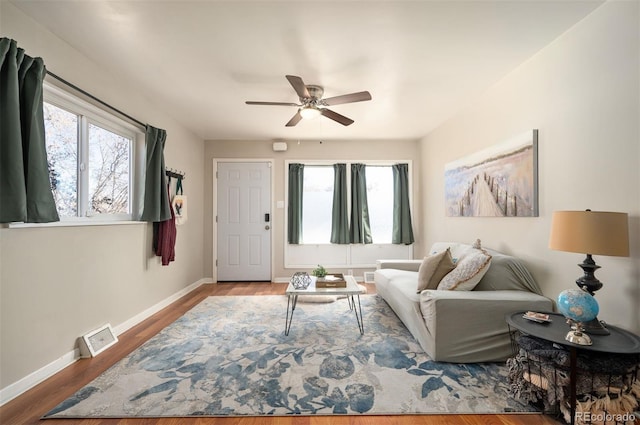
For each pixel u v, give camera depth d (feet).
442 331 6.73
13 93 5.27
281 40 6.75
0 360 5.40
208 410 5.20
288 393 5.67
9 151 5.24
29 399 5.50
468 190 10.63
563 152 6.62
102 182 8.36
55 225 6.54
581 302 4.65
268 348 7.58
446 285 7.67
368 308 10.94
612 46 5.50
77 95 7.15
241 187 15.65
